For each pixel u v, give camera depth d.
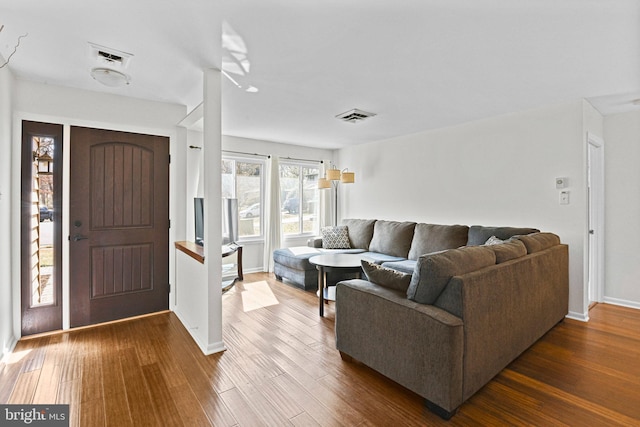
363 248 5.29
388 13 1.82
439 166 4.63
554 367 2.37
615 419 1.80
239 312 3.57
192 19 1.88
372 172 5.73
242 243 5.45
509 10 1.79
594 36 2.07
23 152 2.83
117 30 2.01
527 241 2.76
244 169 5.50
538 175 3.60
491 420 1.79
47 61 2.47
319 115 3.96
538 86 2.96
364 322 2.25
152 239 3.48
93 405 1.92
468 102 3.44
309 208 6.35
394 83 2.90
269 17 1.86
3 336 2.50
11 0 1.70
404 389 2.10
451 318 1.81
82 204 3.10
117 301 3.30
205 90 2.57
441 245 4.18
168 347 2.70
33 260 2.90
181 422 1.77
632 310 3.62
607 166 3.84
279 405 1.92
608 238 3.86
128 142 3.33
